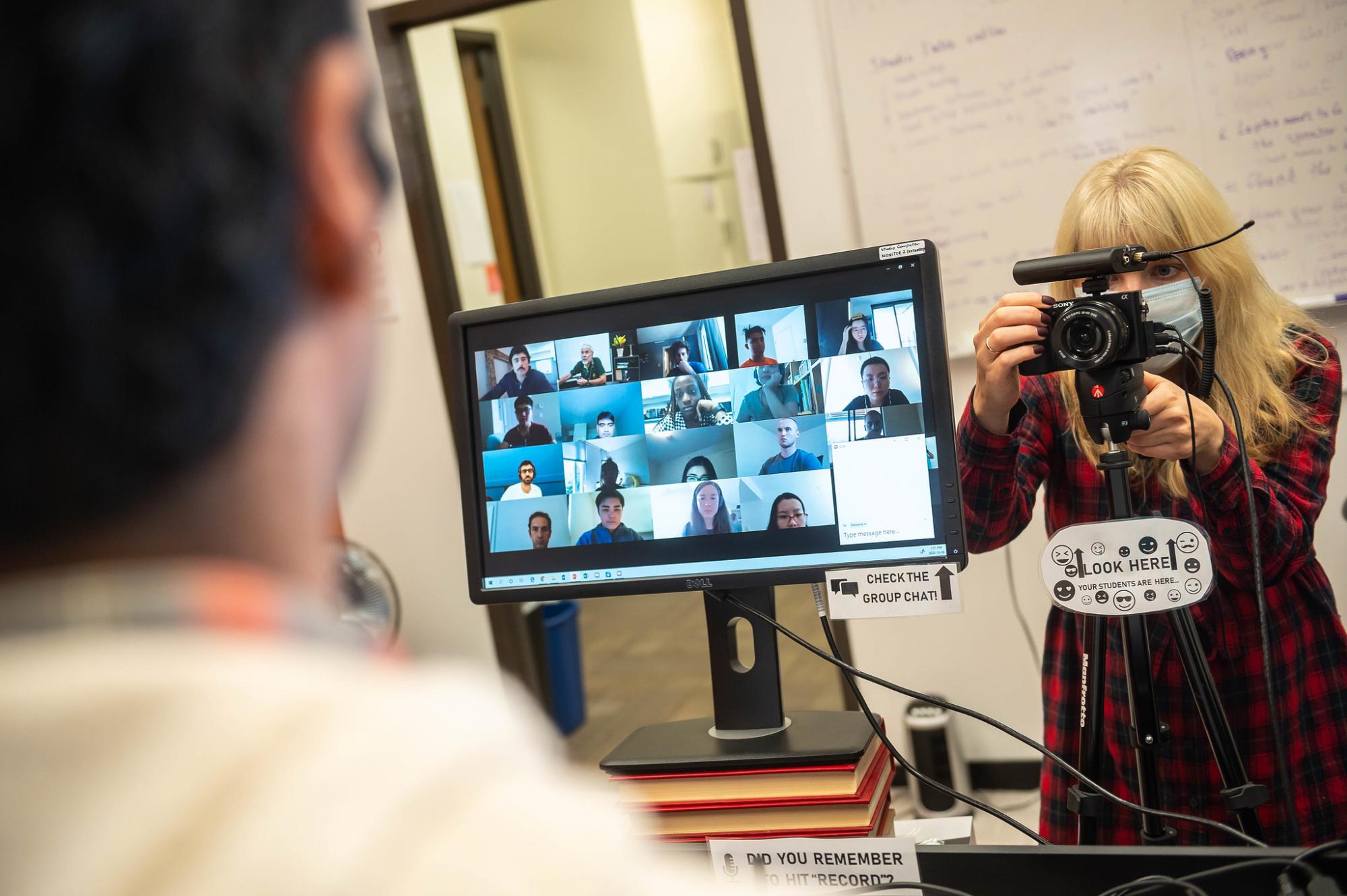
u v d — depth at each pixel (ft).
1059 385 4.71
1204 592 3.26
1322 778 4.27
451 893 0.67
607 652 14.92
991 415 4.16
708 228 18.47
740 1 9.35
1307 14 7.93
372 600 9.25
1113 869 2.71
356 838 0.67
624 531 3.66
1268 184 8.22
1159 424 3.63
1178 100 8.33
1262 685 4.22
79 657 0.69
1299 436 4.37
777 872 2.89
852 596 3.41
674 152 18.37
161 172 0.68
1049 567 3.43
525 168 19.15
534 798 0.75
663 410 3.63
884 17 8.93
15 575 0.72
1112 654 4.42
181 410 0.70
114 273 0.67
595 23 18.37
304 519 0.81
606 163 18.90
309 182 0.77
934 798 9.16
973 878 2.83
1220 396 4.33
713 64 17.66
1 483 0.68
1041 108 8.66
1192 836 4.25
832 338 3.45
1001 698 9.50
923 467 3.37
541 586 3.75
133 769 0.66
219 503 0.75
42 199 0.66
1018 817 8.99
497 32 18.29
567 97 18.83
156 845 0.65
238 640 0.73
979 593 9.43
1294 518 4.07
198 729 0.68
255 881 0.64
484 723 0.78
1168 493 4.39
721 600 3.61
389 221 0.89
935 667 9.62
